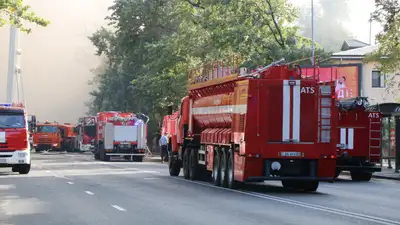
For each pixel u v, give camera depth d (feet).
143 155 188.85
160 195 72.28
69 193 74.74
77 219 50.83
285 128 75.31
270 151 75.00
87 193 74.69
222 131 86.38
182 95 198.90
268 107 75.36
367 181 107.45
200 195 72.18
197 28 182.39
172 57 197.88
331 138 75.97
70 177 105.19
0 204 62.54
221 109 87.30
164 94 207.00
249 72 79.10
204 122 96.53
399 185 95.20
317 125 75.77
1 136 107.86
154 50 203.72
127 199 67.41
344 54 205.05
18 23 100.27
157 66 203.00
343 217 51.93
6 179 99.60
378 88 204.64
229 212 55.36
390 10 123.03
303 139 75.61
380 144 112.57
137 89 236.84
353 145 106.63
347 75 163.53
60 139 287.07
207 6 169.07
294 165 75.82
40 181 95.14
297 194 74.64
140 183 91.71
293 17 172.45
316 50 162.91
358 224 47.55
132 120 188.34
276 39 169.78
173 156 110.52
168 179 101.50
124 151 187.83
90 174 114.32
